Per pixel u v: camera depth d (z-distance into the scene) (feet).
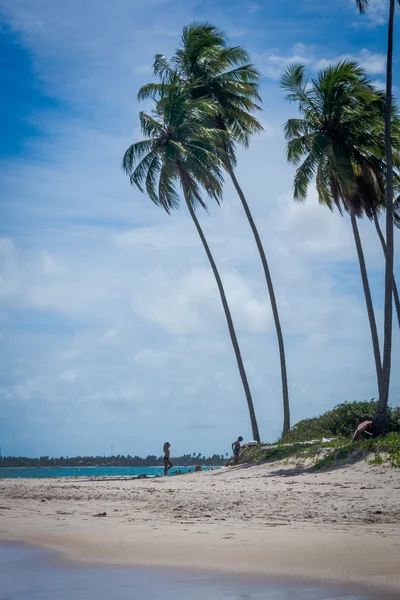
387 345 79.25
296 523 29.22
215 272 113.39
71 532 26.04
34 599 15.16
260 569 18.31
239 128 123.54
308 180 99.19
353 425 92.68
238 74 122.21
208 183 111.24
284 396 107.14
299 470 72.33
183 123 111.75
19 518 31.71
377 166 98.17
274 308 111.86
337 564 18.71
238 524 28.76
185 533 25.53
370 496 45.98
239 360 109.29
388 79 83.87
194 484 65.62
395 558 19.42
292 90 98.27
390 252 80.59
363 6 82.53
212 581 16.93
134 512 34.99
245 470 80.28
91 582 17.01
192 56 122.52
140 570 18.53
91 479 94.53
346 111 95.96
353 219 100.68
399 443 67.97
